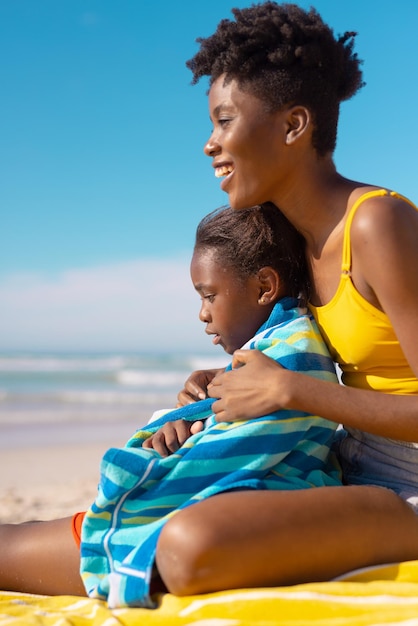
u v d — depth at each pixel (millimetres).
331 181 2334
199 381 2686
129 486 2162
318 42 2273
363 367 2316
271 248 2445
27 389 22391
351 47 2428
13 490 6582
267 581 1889
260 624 1709
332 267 2309
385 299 2137
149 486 2207
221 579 1849
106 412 14875
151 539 2018
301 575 1920
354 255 2203
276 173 2279
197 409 2422
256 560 1854
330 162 2367
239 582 1866
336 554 1939
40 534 2447
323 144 2312
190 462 2180
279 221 2463
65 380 26234
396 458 2279
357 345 2271
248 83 2227
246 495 1949
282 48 2203
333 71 2322
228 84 2266
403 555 2055
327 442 2375
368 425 2107
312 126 2279
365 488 2068
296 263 2480
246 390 2213
